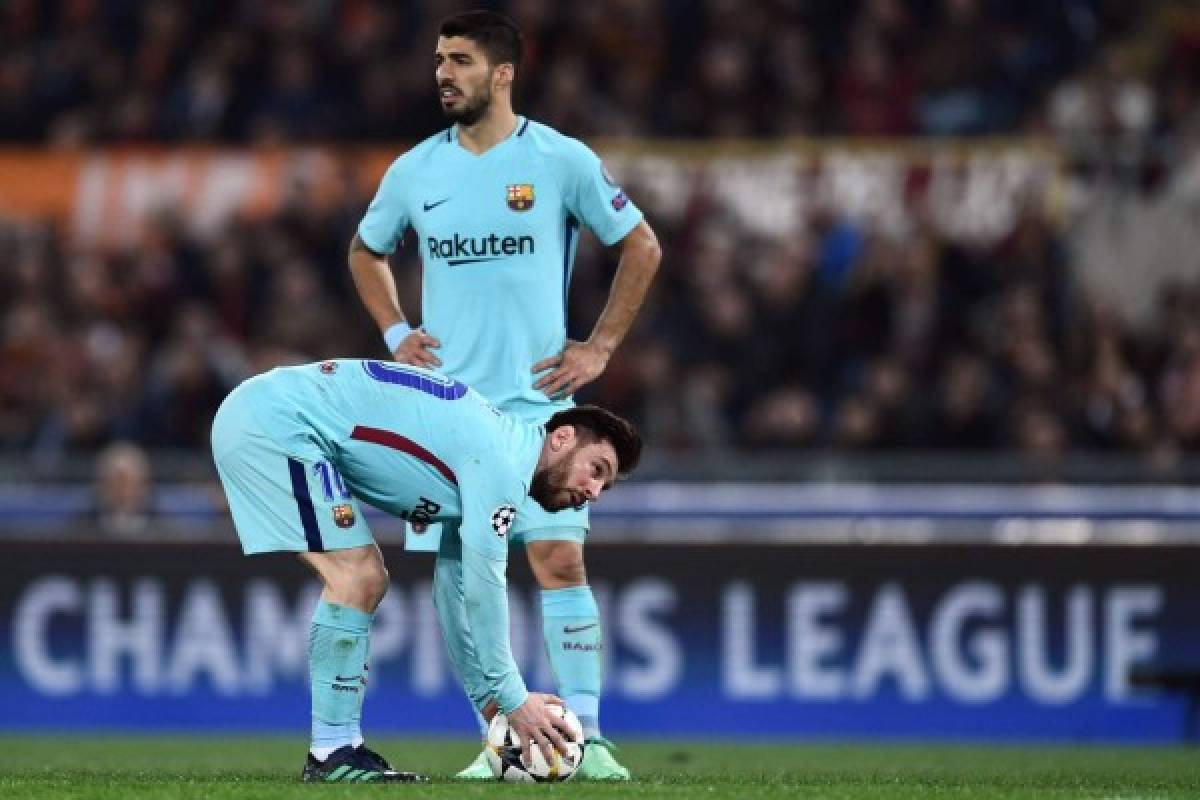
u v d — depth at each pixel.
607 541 39.47
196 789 20.23
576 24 60.00
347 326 53.94
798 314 52.62
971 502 45.34
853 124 58.28
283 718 39.47
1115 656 38.97
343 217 55.59
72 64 61.81
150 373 53.66
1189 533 44.31
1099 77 57.72
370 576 21.55
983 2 60.09
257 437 21.27
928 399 48.53
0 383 53.59
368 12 60.81
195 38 61.84
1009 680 39.03
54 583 39.69
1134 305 56.03
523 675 38.47
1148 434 48.44
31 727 39.56
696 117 58.53
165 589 39.69
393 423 21.23
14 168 59.34
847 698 39.19
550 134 24.70
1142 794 22.02
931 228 55.88
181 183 58.72
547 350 24.59
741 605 39.34
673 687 39.28
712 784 21.92
